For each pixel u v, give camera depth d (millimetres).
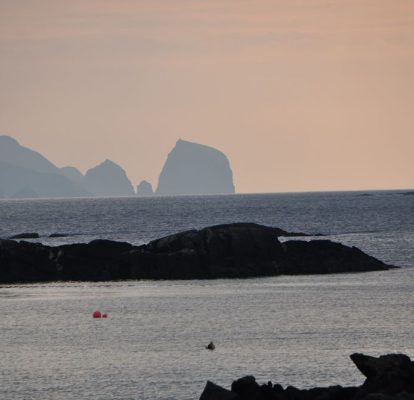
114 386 183000
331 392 155125
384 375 152750
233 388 154750
